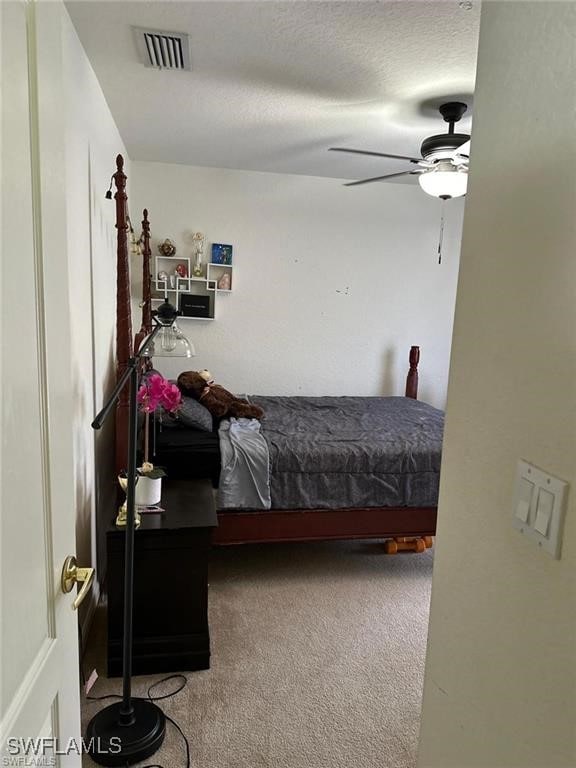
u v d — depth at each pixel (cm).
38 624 78
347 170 395
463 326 93
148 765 155
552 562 70
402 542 301
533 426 75
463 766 92
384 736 170
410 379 443
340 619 234
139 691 185
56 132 81
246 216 414
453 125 260
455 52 199
